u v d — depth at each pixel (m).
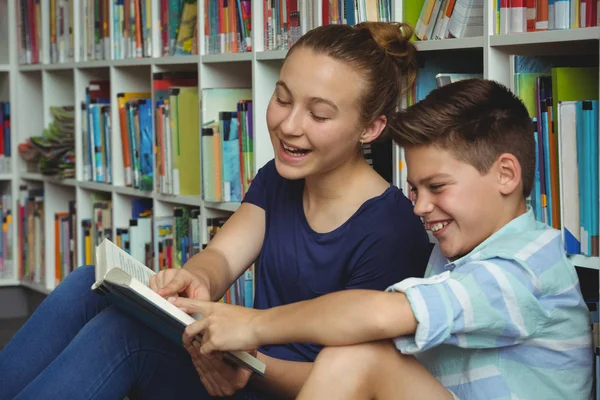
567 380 1.36
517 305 1.26
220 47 2.61
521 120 1.39
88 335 1.49
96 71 3.62
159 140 2.93
